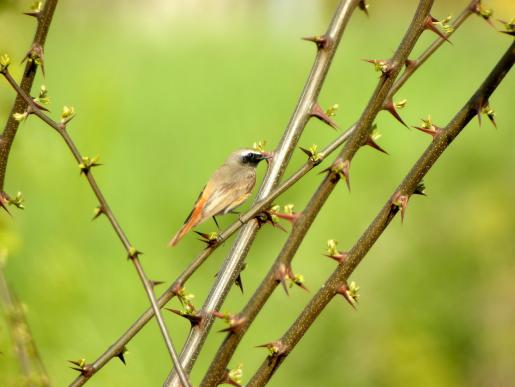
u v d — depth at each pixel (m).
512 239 12.98
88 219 13.12
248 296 13.64
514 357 12.09
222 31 23.56
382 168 15.48
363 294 13.12
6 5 7.77
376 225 4.04
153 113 16.05
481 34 21.06
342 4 4.64
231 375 3.92
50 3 4.17
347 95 17.67
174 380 4.30
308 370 12.80
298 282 3.89
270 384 12.73
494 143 15.43
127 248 4.08
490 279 12.74
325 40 4.62
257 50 20.08
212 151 15.62
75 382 4.17
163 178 14.64
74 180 12.97
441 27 4.00
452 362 12.12
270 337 13.03
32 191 12.41
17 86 4.18
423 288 12.91
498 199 13.38
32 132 11.09
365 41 22.41
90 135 13.46
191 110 16.42
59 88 16.73
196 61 18.84
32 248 11.95
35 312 11.34
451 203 13.95
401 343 12.16
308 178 15.03
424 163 4.04
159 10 29.31
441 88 18.33
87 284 12.13
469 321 12.43
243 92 17.23
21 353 4.63
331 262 13.80
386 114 16.48
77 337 11.59
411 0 29.48
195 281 13.72
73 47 20.56
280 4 29.09
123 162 14.35
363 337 12.70
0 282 4.79
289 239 3.94
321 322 13.06
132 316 12.37
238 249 4.56
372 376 12.33
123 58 19.11
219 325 12.80
